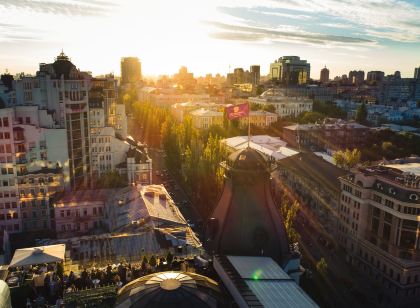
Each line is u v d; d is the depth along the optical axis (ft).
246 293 156.87
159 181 612.29
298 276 192.54
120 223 342.85
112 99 570.05
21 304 184.34
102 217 433.48
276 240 185.37
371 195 367.86
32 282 199.21
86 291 176.76
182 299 138.00
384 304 321.52
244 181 178.09
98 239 280.92
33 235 426.51
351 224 389.80
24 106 434.30
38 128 437.99
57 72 461.37
